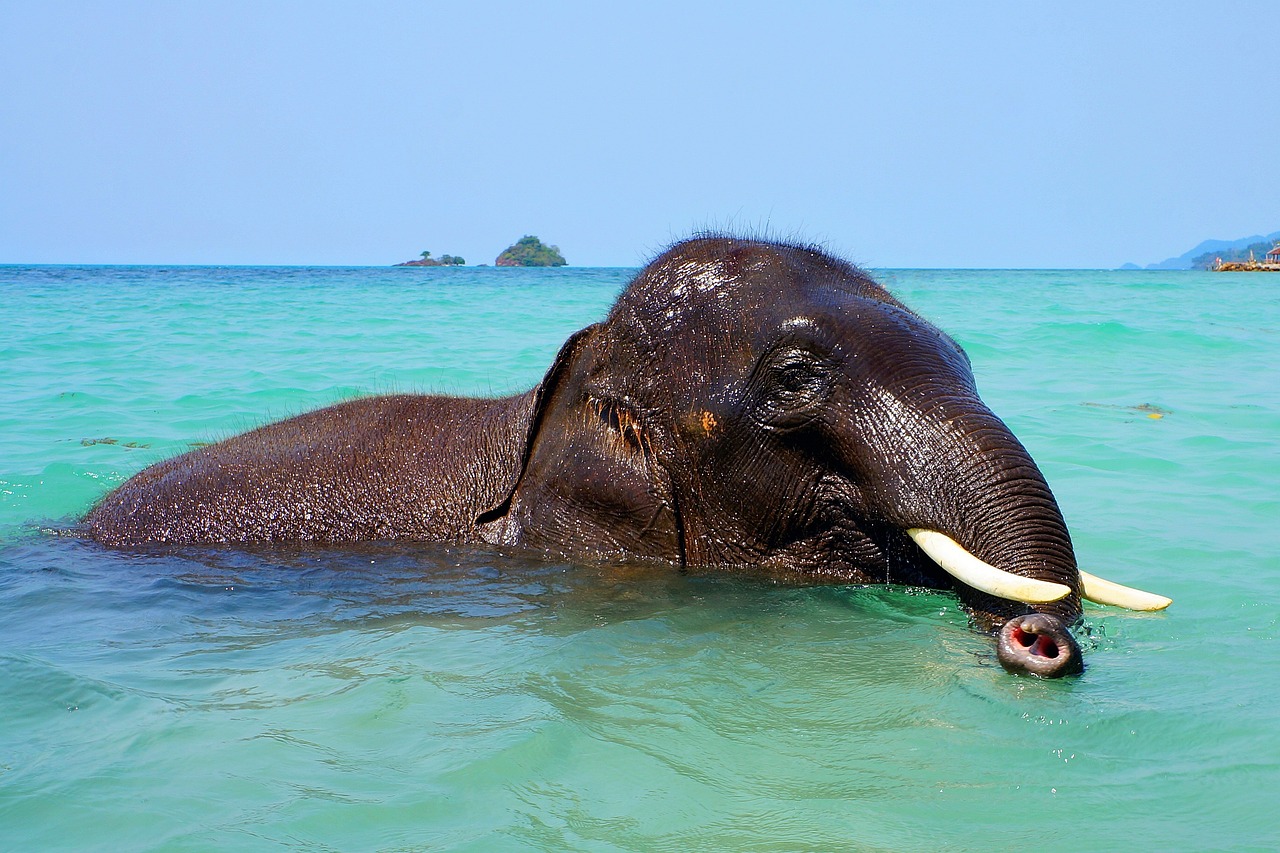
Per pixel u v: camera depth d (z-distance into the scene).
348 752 4.30
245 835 3.67
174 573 7.20
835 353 6.23
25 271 129.25
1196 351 20.45
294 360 19.55
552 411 7.29
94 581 7.02
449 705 4.76
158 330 26.70
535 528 7.32
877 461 6.00
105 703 4.82
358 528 7.80
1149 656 5.33
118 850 3.58
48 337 24.41
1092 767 4.17
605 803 3.92
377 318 31.70
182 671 5.27
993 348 20.73
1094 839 3.65
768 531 6.71
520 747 4.29
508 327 27.84
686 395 6.66
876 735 4.46
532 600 6.41
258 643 5.72
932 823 3.78
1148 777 4.08
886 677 5.08
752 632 5.77
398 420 8.18
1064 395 14.62
